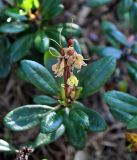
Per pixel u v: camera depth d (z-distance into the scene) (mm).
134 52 531
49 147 556
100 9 668
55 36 467
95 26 662
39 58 514
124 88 584
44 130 373
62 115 390
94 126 399
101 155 567
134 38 567
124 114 404
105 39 648
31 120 389
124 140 578
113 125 584
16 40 490
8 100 578
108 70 402
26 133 544
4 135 528
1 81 586
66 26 473
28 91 587
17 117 387
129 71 522
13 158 539
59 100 399
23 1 463
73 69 394
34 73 396
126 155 570
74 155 557
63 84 386
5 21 478
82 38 623
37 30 484
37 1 462
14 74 579
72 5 659
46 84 397
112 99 400
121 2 583
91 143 568
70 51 360
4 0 524
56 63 385
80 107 405
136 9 529
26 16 476
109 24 562
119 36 549
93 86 402
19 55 479
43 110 396
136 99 399
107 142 574
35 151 549
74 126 402
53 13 474
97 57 579
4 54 512
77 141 405
